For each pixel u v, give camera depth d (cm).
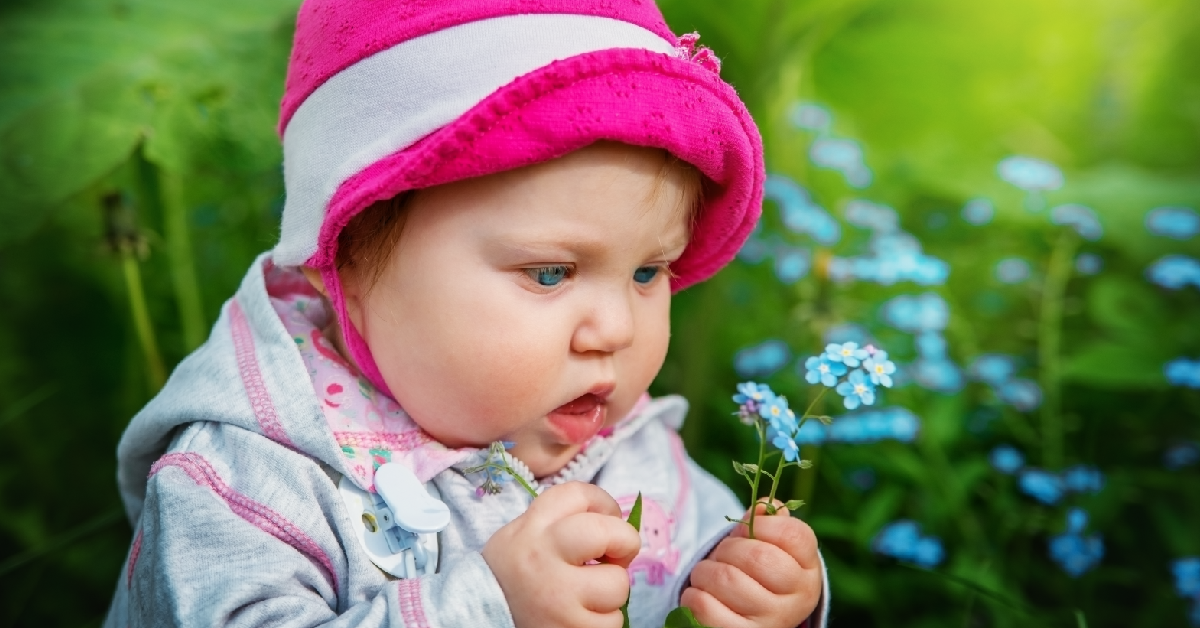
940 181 319
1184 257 296
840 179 322
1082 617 172
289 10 239
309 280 147
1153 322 278
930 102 378
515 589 124
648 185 132
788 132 300
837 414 243
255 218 277
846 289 273
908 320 248
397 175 125
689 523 169
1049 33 414
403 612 123
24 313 275
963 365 278
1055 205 297
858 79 358
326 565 136
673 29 263
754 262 274
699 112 131
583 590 123
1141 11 415
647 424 173
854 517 240
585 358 136
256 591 128
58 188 214
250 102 231
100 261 277
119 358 273
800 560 138
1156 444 256
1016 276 290
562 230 128
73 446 257
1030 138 401
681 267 164
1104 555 241
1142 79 418
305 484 136
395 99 133
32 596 229
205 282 280
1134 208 316
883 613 224
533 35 132
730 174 145
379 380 146
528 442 145
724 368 280
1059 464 244
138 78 222
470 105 129
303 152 141
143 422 149
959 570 221
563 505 128
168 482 136
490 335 131
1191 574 217
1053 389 254
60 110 216
